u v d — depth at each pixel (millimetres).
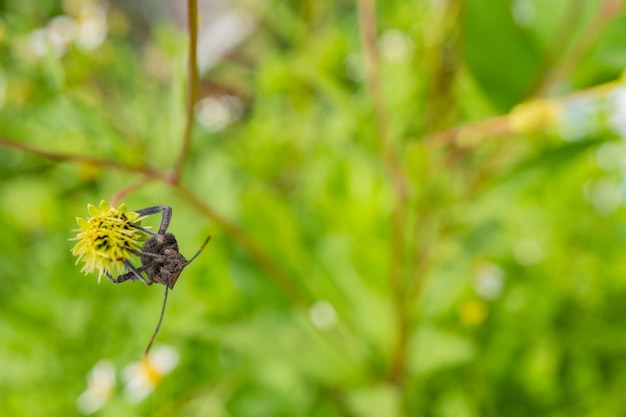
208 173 352
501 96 258
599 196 333
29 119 339
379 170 350
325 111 447
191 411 275
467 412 273
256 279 288
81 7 334
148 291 322
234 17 607
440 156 282
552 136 259
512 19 252
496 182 254
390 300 281
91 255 171
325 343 278
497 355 293
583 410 282
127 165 224
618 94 246
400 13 407
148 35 572
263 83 441
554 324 306
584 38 250
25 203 383
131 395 282
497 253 317
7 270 364
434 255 268
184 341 293
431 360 271
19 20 297
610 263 318
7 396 309
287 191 421
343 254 308
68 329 327
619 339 296
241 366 274
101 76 352
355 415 273
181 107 226
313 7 460
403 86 358
